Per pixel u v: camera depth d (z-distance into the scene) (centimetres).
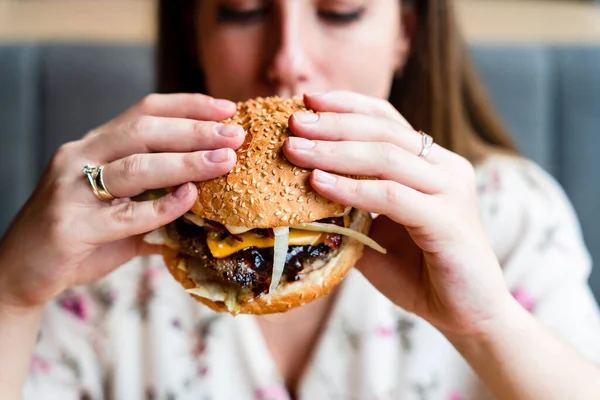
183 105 40
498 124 68
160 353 56
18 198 86
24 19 101
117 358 56
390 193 36
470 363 43
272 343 55
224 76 52
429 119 61
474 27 100
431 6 59
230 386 55
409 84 61
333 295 54
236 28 50
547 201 61
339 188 36
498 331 41
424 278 43
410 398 54
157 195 42
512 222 58
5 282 42
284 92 50
